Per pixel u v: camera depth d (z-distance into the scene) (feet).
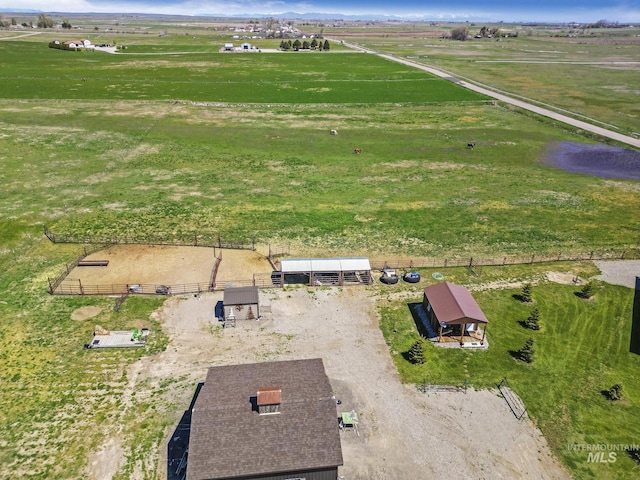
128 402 102.99
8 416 98.63
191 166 260.42
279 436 82.38
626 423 100.63
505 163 273.54
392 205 215.10
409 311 139.13
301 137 318.24
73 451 90.94
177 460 89.45
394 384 110.32
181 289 146.72
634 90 473.26
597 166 269.64
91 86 450.30
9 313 132.87
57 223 189.26
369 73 560.61
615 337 128.36
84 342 121.80
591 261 168.45
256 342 123.65
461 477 87.76
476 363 117.91
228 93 441.27
